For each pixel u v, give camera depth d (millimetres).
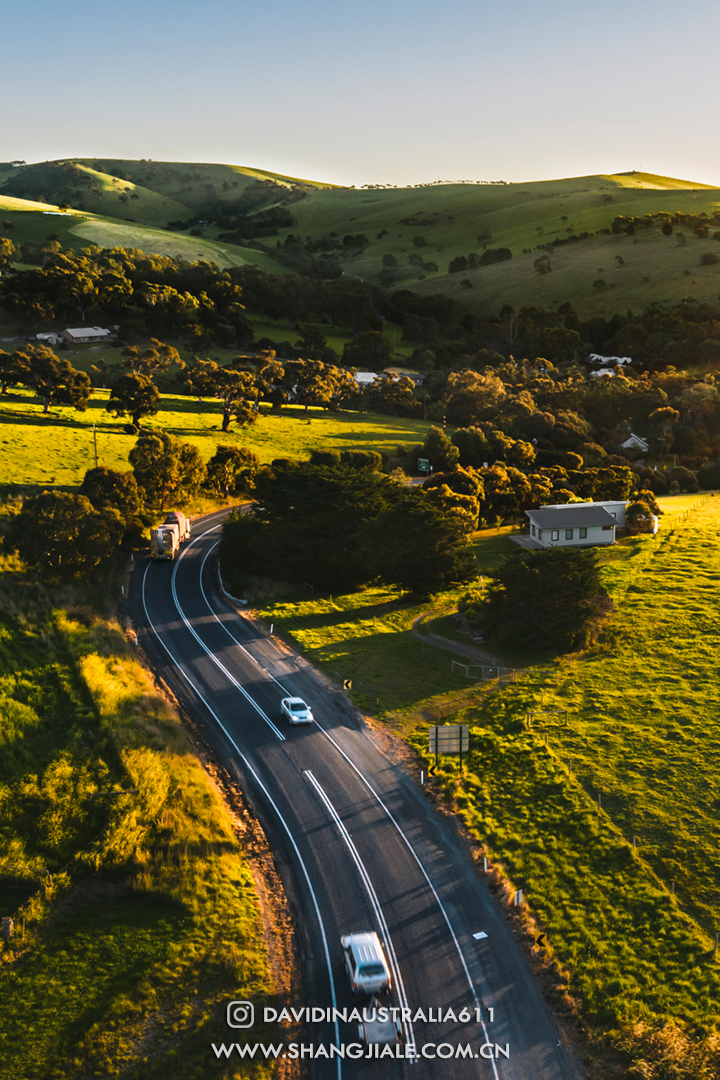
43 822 40344
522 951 33750
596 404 178125
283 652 63250
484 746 49875
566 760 48188
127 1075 27297
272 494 87188
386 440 150000
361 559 76312
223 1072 27469
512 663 62656
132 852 38500
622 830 41562
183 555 87438
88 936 33875
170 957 32438
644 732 51031
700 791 44625
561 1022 30266
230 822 41750
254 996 30672
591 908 36062
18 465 104000
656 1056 28281
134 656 60438
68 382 134250
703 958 32844
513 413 158375
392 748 49594
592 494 116812
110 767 44781
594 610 64812
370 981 30688
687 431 161625
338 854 39625
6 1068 27516
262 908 35812
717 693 55594
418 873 38406
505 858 39625
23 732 47938
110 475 87438
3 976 31828
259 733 50688
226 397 142375
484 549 94875
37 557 71625
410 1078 27766
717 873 38312
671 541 93062
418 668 61500
